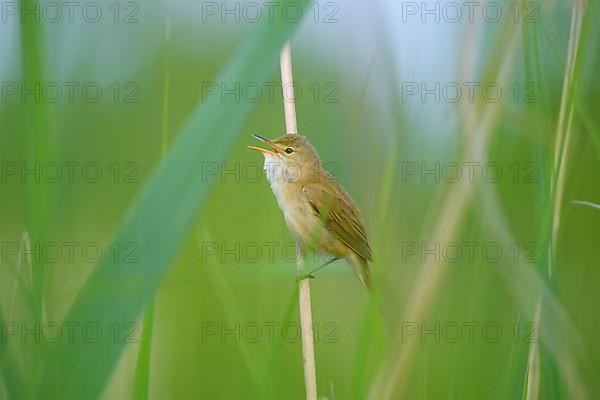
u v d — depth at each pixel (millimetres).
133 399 5672
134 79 5902
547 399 5711
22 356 5656
